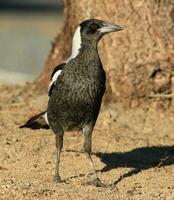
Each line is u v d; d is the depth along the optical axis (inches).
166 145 549.6
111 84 610.5
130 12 611.8
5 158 496.7
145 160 515.2
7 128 560.1
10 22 1813.5
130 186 457.1
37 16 1953.7
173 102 606.2
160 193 443.2
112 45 611.5
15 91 689.0
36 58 1262.3
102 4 617.3
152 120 593.9
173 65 606.2
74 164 494.0
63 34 661.9
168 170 495.8
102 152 524.1
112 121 584.7
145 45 608.1
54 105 453.7
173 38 611.2
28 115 597.3
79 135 551.8
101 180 466.6
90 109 447.8
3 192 423.2
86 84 443.5
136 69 605.6
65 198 417.7
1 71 1092.5
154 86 605.6
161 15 612.7
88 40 452.4
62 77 446.9
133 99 606.2
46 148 519.8
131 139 555.2
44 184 445.1
